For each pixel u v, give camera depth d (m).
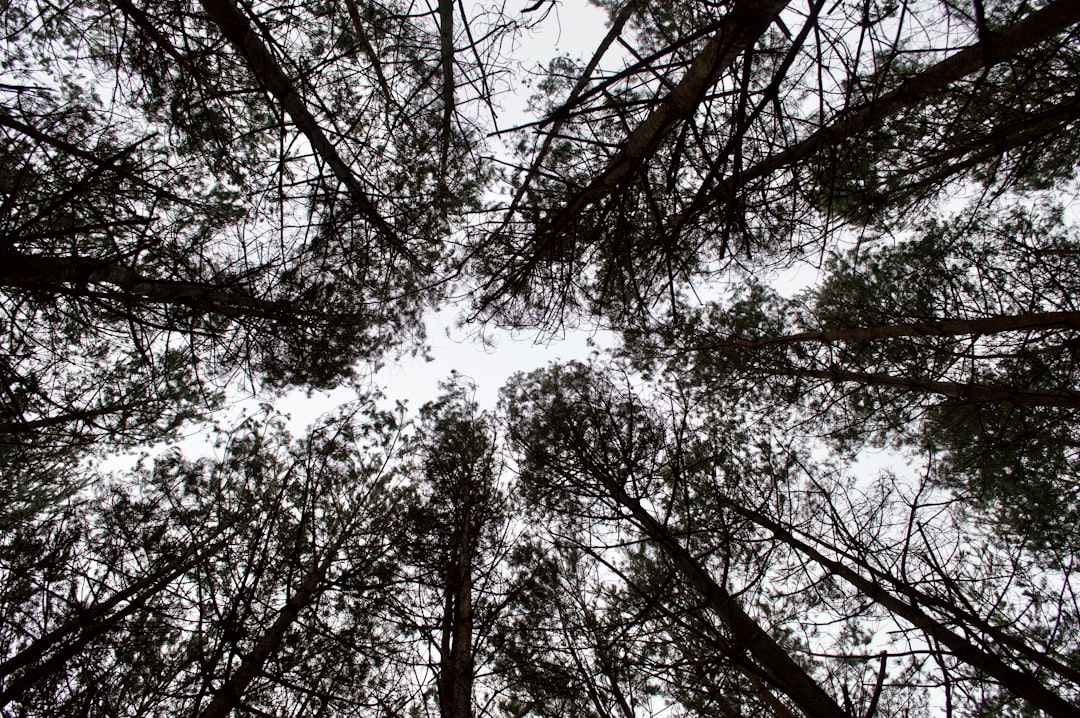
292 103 3.39
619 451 6.07
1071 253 6.25
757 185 2.98
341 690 4.95
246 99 5.02
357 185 3.78
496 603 6.40
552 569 6.64
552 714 5.18
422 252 6.23
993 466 6.80
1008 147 4.86
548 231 3.46
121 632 4.50
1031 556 5.84
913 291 7.31
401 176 5.25
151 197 4.45
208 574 4.49
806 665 6.23
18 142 3.99
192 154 4.80
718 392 9.02
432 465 8.58
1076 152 5.96
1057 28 2.56
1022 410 6.43
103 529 5.23
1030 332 6.21
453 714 5.24
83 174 4.04
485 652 5.98
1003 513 6.76
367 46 3.97
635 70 2.11
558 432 7.18
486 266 4.41
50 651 3.89
